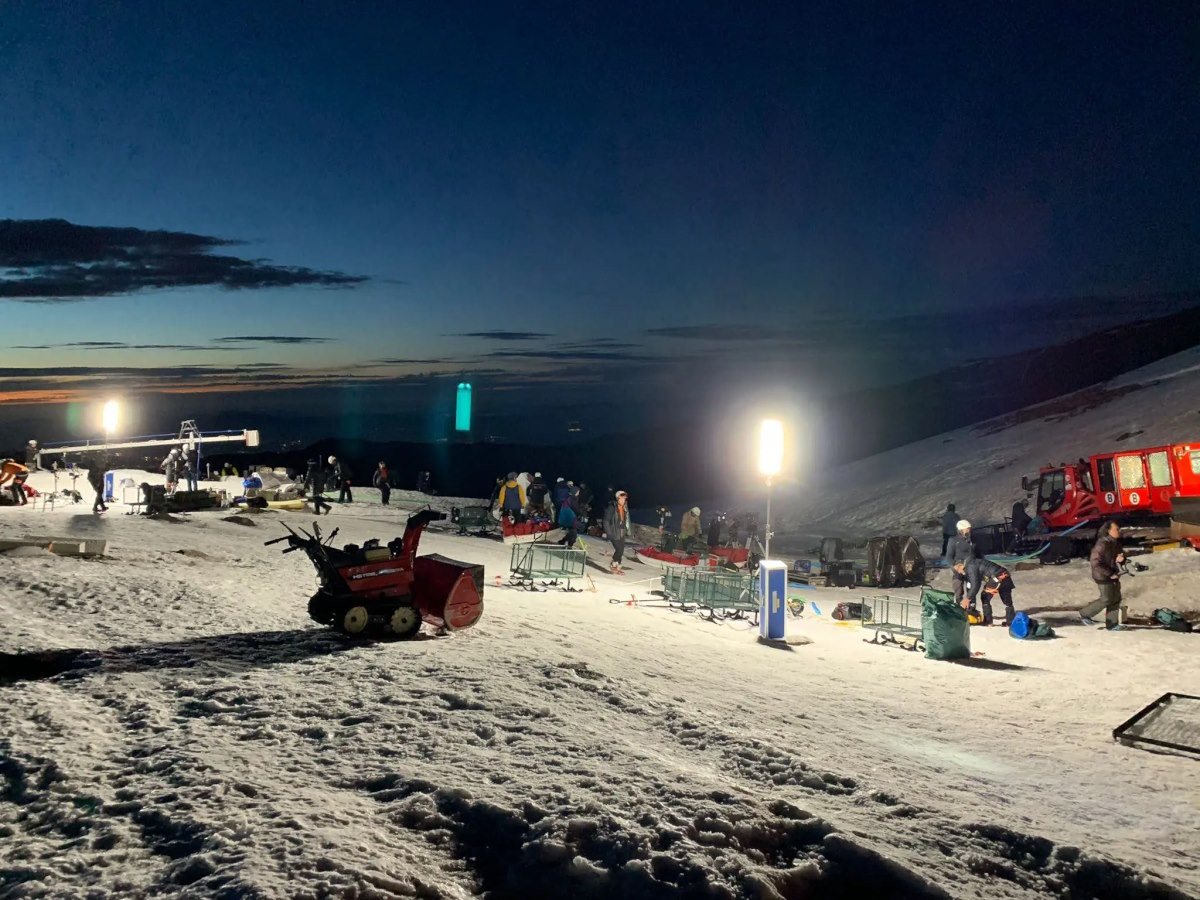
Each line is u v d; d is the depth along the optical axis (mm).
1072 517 27328
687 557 21281
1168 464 26000
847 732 7000
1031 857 4176
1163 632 15219
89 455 26938
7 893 3051
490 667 7379
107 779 4191
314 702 5766
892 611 17359
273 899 2895
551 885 3379
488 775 4434
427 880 3293
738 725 6434
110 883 3129
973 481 48875
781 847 3914
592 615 13055
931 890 3551
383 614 8523
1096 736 8117
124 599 9461
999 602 19047
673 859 3520
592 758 4902
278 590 11281
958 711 8891
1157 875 4109
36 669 6500
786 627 15375
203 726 5121
